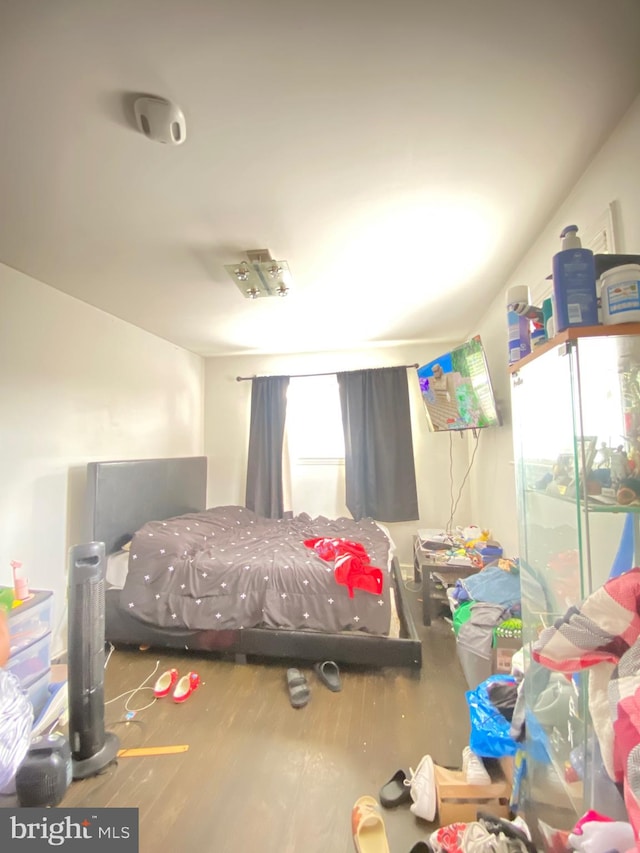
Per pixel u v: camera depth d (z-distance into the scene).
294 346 3.93
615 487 0.98
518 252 2.05
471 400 2.72
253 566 2.35
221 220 1.73
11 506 2.11
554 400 1.13
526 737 1.21
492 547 2.73
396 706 1.91
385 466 3.88
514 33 0.96
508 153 1.37
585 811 0.91
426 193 1.57
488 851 1.03
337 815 1.34
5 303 2.10
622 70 1.07
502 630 1.82
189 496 3.69
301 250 2.00
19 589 1.83
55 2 0.86
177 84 1.07
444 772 1.38
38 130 1.22
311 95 1.12
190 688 2.01
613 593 0.87
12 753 1.39
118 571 2.54
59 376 2.44
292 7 0.89
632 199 1.21
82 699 1.53
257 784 1.47
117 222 1.74
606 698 0.83
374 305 2.80
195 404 4.17
